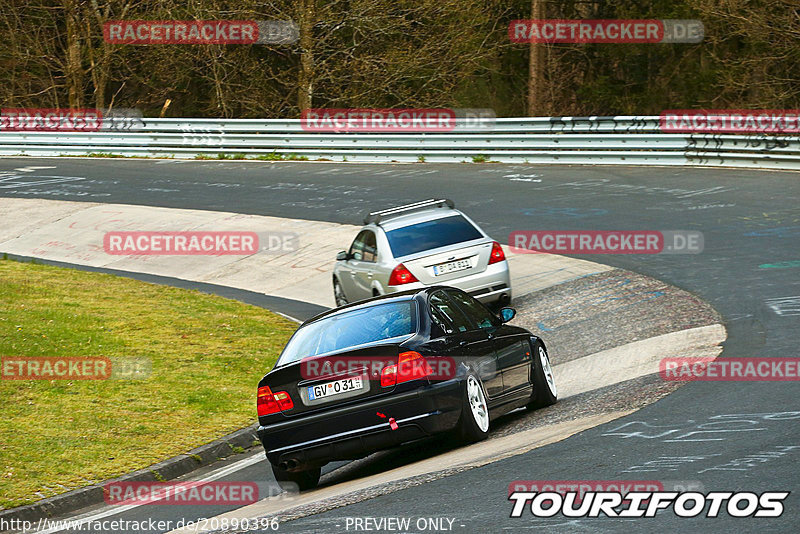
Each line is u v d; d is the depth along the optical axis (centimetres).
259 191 7131
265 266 5459
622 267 4450
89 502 2227
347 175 7475
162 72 12200
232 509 2012
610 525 1402
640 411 2191
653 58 12144
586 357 3209
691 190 5809
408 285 3762
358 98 11294
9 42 11656
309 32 10988
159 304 4512
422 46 11238
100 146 9081
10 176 8244
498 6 12031
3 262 5506
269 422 2084
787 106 9712
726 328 3191
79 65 11538
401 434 2023
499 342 2373
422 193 6562
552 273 4569
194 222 6425
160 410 2912
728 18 9506
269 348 3766
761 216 4984
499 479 1736
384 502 1712
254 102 11950
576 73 12619
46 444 2569
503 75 12356
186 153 8744
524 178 6725
